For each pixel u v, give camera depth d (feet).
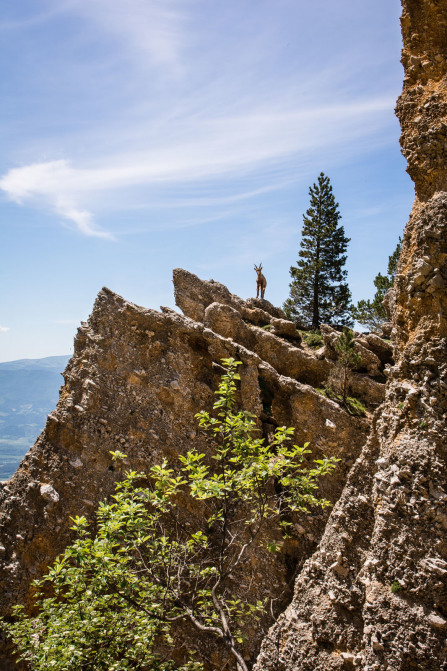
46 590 47.29
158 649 45.42
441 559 22.29
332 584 30.14
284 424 59.72
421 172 29.40
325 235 148.56
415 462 24.53
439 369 25.18
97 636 32.09
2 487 52.80
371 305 119.96
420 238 27.58
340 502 33.04
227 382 32.45
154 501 28.32
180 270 84.53
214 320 72.79
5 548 48.52
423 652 21.45
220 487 26.84
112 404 56.24
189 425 57.00
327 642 28.84
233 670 45.47
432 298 26.58
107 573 27.50
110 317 60.49
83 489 51.62
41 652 31.27
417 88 31.01
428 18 31.89
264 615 47.75
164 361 59.72
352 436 57.52
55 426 53.72
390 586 23.80
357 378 67.51
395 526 24.45
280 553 50.80
